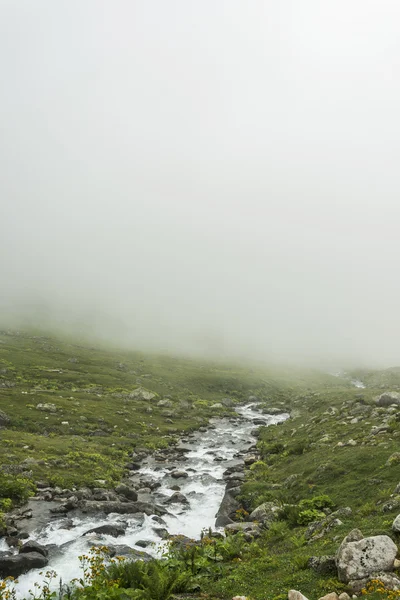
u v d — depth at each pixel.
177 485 42.44
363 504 23.98
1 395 71.69
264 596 14.68
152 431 68.56
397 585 12.62
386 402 52.41
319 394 100.12
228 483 41.19
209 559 20.50
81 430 59.91
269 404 108.56
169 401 94.94
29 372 104.31
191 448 60.28
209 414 90.88
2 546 25.83
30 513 31.06
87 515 31.97
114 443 56.31
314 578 14.99
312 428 53.47
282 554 19.30
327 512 25.16
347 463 32.47
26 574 22.59
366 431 41.38
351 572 13.77
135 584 16.53
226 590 16.06
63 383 99.69
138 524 31.00
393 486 24.83
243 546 22.17
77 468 42.22
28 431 56.12
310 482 32.19
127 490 37.97
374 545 14.16
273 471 41.25
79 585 21.14
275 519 26.83
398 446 32.50
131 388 107.19
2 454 41.91
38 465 40.44
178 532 30.34
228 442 64.69
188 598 15.37
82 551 25.73
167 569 17.56
